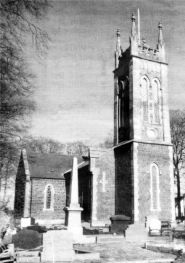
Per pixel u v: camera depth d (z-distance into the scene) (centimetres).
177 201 5078
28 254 1594
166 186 3134
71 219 2512
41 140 6856
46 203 4047
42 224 3709
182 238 2305
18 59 830
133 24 3484
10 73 880
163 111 3388
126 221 2709
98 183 3219
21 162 4291
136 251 1800
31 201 3972
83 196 3600
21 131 2259
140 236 2339
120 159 3266
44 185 4094
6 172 2623
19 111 1820
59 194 4138
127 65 3512
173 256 1616
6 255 1538
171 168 3212
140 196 2977
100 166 3275
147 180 3056
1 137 1964
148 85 3409
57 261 1483
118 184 3238
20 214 3994
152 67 3478
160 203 3055
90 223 3098
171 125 4794
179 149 4753
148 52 3484
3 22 743
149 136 3241
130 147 3128
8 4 734
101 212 3158
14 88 1019
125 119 3431
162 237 2375
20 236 1920
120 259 1534
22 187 4103
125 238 2316
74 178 2625
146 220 2794
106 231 2872
